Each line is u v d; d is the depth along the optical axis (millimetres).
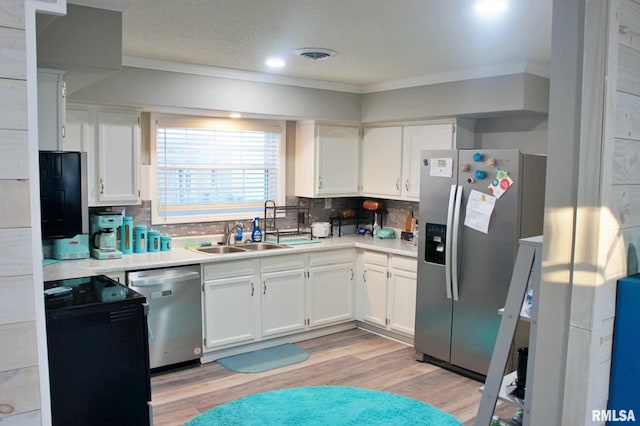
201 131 4793
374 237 5496
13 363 1391
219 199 4965
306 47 3553
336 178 5363
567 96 1578
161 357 3988
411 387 3842
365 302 5086
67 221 2748
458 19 2840
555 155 1620
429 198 4242
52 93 2797
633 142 1668
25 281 1393
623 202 1646
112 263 3795
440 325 4203
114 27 2766
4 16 1328
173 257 4133
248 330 4469
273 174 5316
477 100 4289
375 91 5148
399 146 5113
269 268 4555
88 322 2318
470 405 3549
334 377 4008
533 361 1950
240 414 3375
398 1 2553
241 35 3252
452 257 4004
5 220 1356
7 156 1349
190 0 2596
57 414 2260
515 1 2520
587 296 1565
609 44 1490
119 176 4098
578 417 1604
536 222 3848
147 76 4035
